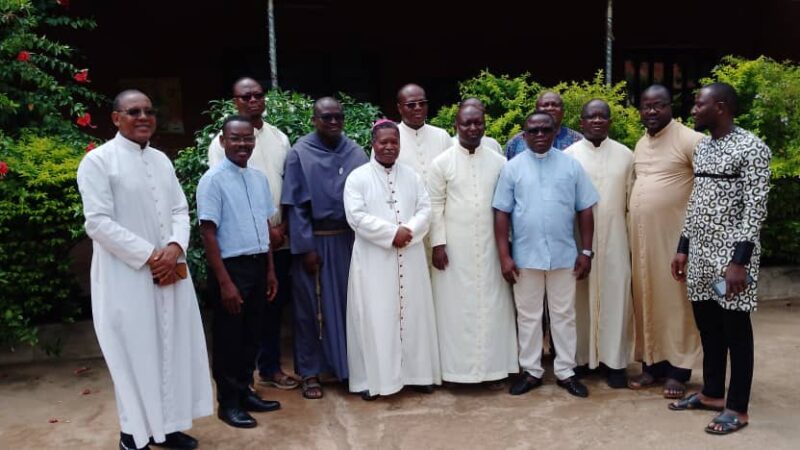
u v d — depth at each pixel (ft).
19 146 16.58
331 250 13.88
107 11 28.37
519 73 32.89
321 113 13.51
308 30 30.71
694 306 12.59
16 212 15.11
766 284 20.49
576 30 32.99
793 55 31.73
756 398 13.60
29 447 12.14
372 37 31.45
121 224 10.71
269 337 14.51
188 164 16.24
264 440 12.19
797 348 16.44
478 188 13.85
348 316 13.85
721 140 11.91
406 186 13.64
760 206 11.40
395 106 32.04
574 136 16.01
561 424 12.59
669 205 13.38
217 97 30.09
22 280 15.57
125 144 10.80
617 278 13.98
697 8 33.55
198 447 11.93
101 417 13.34
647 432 12.19
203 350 11.84
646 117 13.35
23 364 16.21
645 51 33.96
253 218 12.46
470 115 13.52
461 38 32.27
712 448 11.57
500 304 14.07
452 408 13.39
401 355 13.79
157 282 11.00
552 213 13.43
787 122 20.47
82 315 17.44
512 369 14.35
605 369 15.17
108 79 28.73
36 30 27.27
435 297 14.26
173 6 29.12
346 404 13.67
